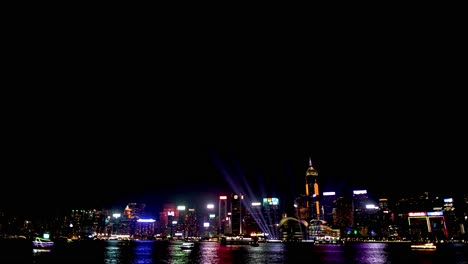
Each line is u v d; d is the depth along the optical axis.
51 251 177.75
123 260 137.25
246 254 181.50
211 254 179.00
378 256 169.00
